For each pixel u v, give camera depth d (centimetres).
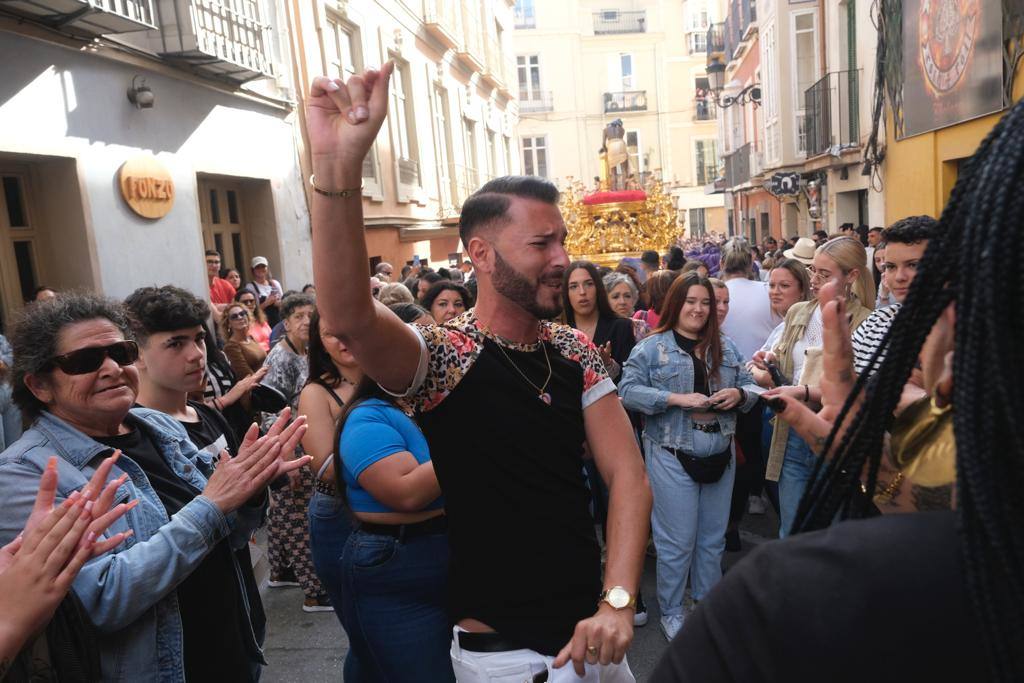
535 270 177
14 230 724
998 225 69
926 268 86
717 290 490
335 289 156
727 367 392
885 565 69
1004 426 68
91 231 764
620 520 188
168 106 900
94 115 774
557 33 4025
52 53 718
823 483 101
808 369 288
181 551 199
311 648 399
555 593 181
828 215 1658
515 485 179
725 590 78
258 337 790
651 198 1219
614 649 167
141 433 236
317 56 1281
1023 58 701
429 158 1872
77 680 182
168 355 275
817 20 1664
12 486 196
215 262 978
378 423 248
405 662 244
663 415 389
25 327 209
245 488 211
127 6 752
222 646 230
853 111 1384
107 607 189
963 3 830
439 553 244
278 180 1170
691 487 388
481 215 181
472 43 2298
